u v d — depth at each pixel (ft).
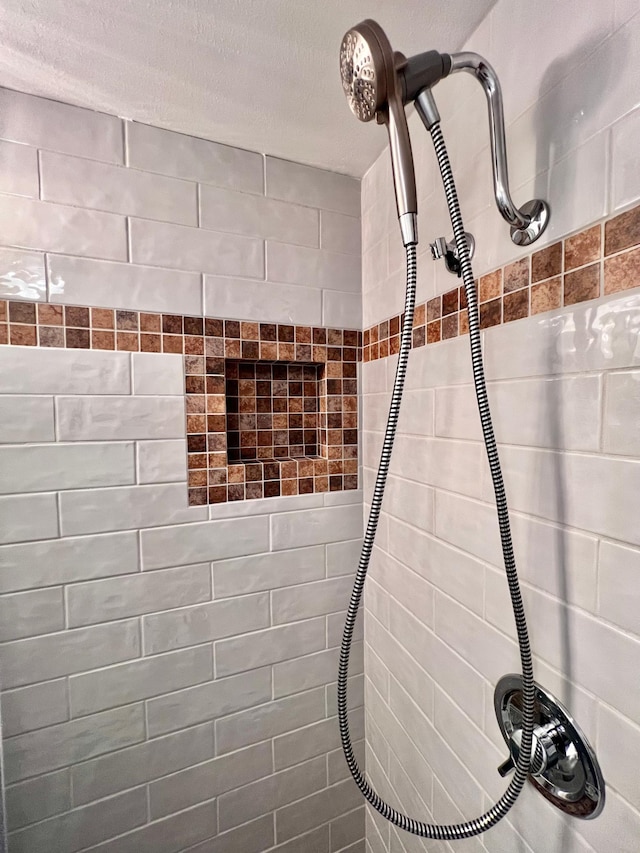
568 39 1.55
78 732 2.64
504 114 1.86
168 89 2.35
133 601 2.73
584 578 1.56
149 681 2.80
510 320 1.88
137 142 2.61
